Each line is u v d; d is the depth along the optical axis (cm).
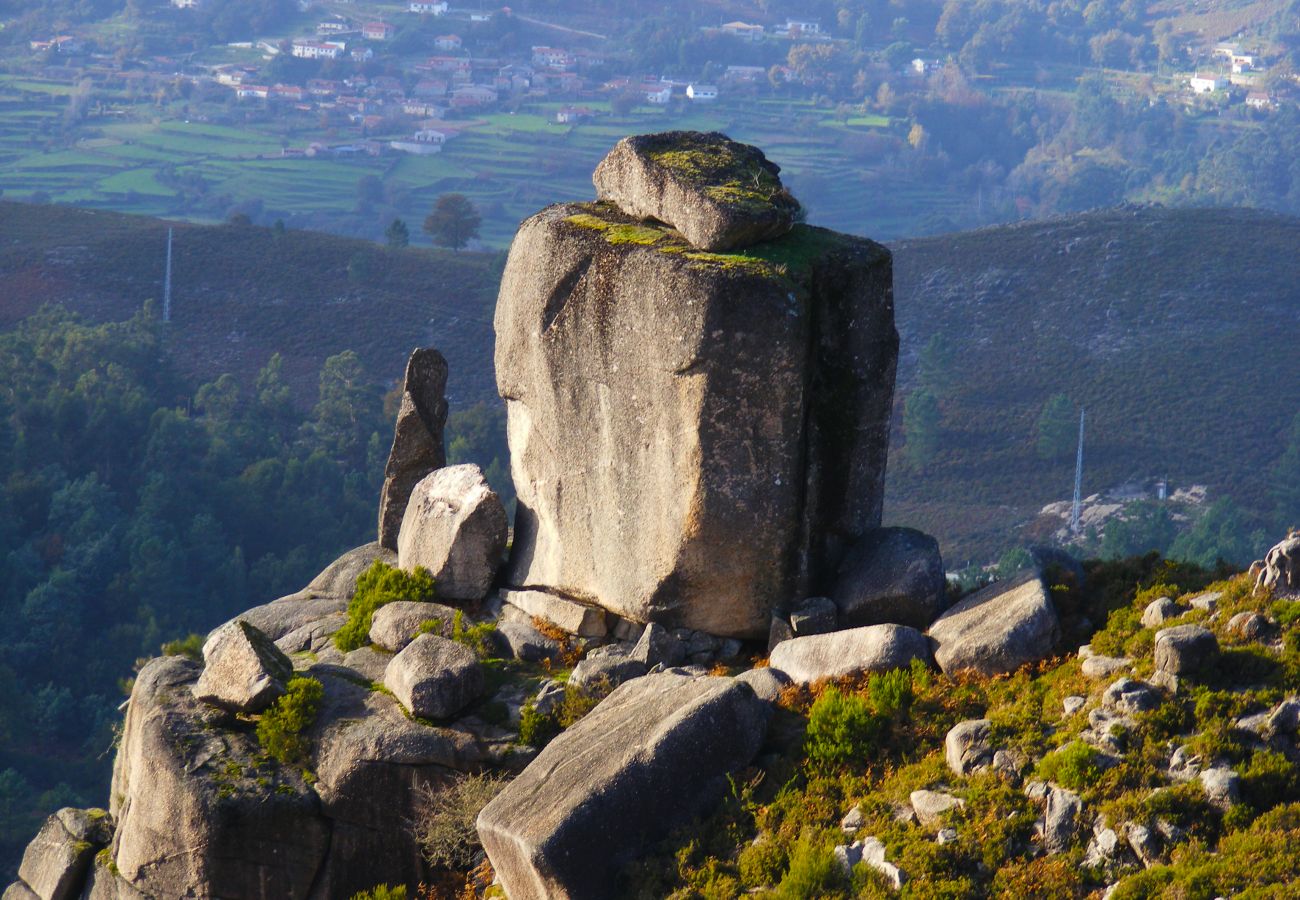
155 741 6338
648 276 6625
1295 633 5281
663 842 5306
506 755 6122
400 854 6097
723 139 7425
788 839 5106
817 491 6856
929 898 4553
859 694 5809
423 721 6291
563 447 7281
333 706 6494
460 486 7881
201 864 6084
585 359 7019
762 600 6794
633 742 5541
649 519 6844
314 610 8056
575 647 7044
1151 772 4800
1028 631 5841
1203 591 6009
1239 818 4550
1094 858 4600
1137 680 5247
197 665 7025
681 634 6862
